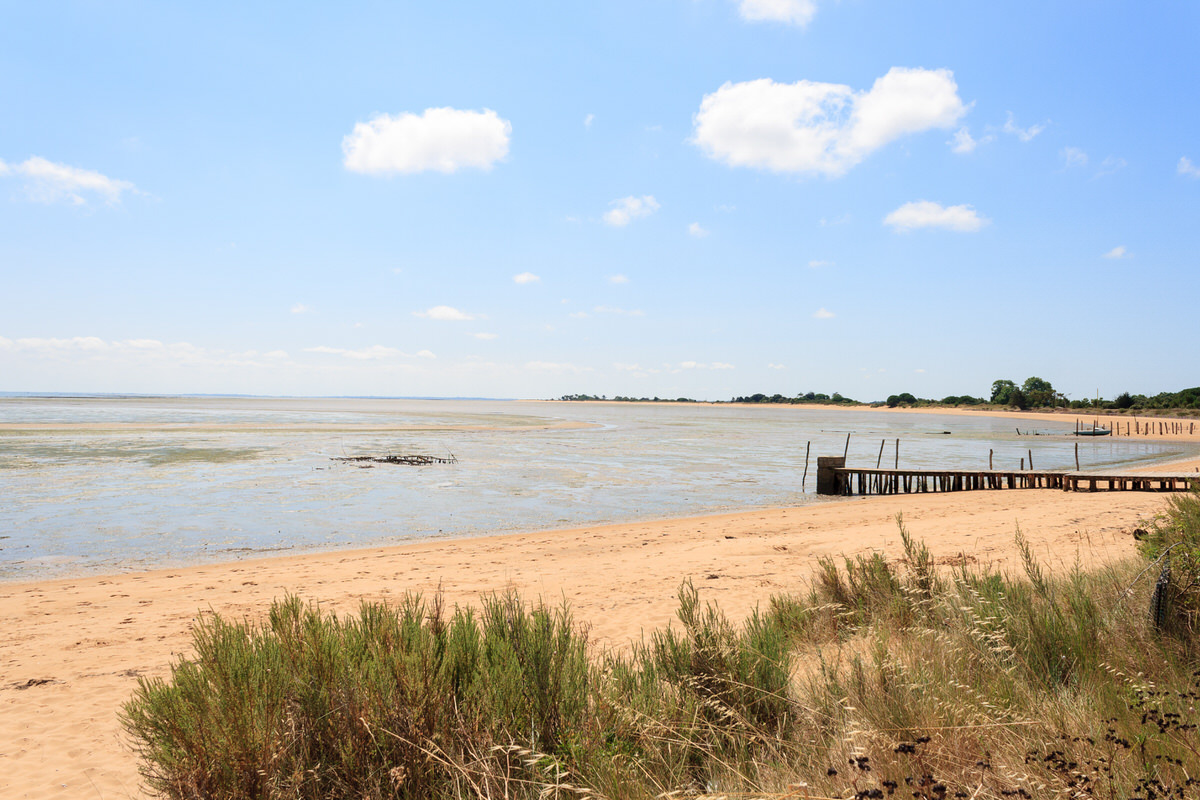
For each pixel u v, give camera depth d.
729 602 8.84
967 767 2.86
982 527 14.21
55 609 9.42
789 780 2.93
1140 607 4.75
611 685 3.92
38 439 42.50
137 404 142.62
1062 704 3.35
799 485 28.41
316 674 3.29
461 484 26.42
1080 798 2.44
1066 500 20.03
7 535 15.71
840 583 7.36
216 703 2.94
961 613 4.93
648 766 3.23
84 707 5.72
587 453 42.00
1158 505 16.73
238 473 27.78
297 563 12.95
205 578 11.59
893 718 3.32
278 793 2.78
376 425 69.75
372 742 3.06
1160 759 2.63
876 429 81.88
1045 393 152.12
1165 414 111.88
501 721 3.27
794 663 4.95
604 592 9.73
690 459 39.03
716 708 3.62
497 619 4.09
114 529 16.53
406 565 12.54
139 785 4.26
